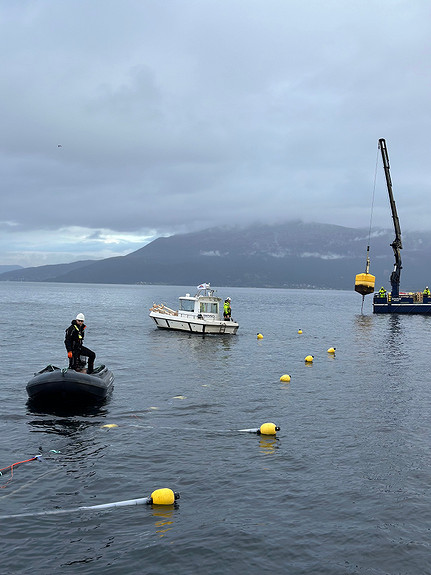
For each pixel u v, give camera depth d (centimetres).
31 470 1041
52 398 1575
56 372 1553
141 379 2070
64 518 845
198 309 3941
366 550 765
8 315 5853
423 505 916
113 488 963
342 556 748
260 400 1720
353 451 1196
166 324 4109
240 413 1538
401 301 7256
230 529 819
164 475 1030
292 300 16438
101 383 1609
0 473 1023
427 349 3259
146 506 893
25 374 2139
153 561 725
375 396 1802
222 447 1212
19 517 843
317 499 934
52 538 781
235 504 909
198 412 1538
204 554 746
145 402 1653
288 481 1012
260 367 2456
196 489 968
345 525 840
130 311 7338
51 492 941
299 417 1500
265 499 930
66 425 1366
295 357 2841
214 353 2917
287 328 4916
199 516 862
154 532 805
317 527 831
